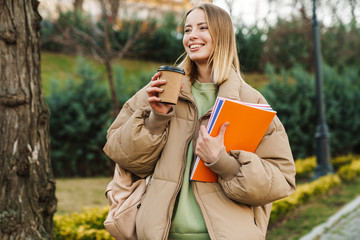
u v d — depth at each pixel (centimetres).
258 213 167
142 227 158
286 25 1202
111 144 166
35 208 276
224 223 152
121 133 162
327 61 1638
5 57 273
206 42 171
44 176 286
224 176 153
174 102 150
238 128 154
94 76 984
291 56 1363
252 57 1392
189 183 165
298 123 1011
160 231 153
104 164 990
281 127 168
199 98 175
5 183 267
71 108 941
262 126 156
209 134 152
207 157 152
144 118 165
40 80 294
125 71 1459
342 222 539
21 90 276
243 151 154
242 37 1343
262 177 148
